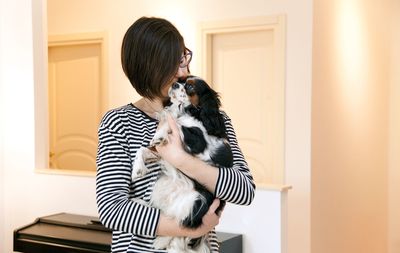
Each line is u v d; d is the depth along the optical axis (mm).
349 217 4605
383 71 5449
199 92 1434
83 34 4965
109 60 4848
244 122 4445
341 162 4410
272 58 4281
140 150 1395
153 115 1479
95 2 4883
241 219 2803
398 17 5832
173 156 1329
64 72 5285
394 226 5879
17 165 3621
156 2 4586
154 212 1312
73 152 5320
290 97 3947
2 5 3666
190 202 1346
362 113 4891
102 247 2631
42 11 3654
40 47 3639
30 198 3559
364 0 4883
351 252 4672
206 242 1490
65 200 3400
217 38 4508
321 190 4039
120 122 1426
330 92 4188
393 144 5836
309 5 3865
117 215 1302
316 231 3938
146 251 1390
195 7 4422
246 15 4188
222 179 1341
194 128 1380
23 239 2867
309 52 3869
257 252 2770
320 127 4016
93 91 5141
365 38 4926
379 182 5461
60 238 2764
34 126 3570
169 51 1391
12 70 3646
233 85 4477
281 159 3973
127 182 1396
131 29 1416
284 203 2766
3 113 3670
